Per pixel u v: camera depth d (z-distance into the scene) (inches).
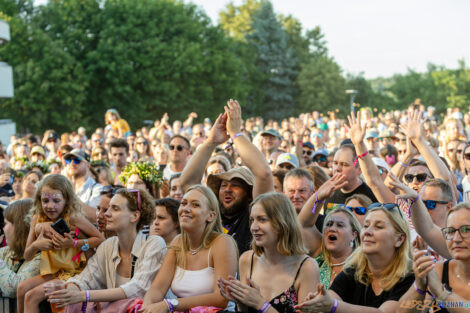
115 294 192.1
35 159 460.8
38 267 226.1
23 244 237.5
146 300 183.3
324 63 2819.9
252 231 169.8
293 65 2839.6
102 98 1982.0
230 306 188.9
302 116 1099.3
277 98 2783.0
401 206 221.1
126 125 736.3
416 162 261.1
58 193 223.5
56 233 216.8
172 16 2177.7
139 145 478.6
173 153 358.3
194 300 178.4
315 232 205.9
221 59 2258.9
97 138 623.8
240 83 2439.7
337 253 190.9
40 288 213.2
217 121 220.2
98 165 370.0
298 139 394.6
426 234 185.9
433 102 2886.3
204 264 184.1
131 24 2038.6
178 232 225.6
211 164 285.3
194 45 2137.1
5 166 463.8
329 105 2775.6
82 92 1878.7
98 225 246.7
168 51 2100.1
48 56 1797.5
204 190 187.3
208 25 2380.7
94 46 2050.9
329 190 198.1
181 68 2112.5
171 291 196.9
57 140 555.5
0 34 1138.7
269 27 2861.7
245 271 175.6
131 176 297.0
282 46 2837.1
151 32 2068.2
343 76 2910.9
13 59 1802.4
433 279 147.5
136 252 202.8
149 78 2034.9
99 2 2106.3
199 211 183.9
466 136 492.4
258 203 170.1
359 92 2864.2
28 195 325.4
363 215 208.8
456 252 151.5
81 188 332.2
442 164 234.7
